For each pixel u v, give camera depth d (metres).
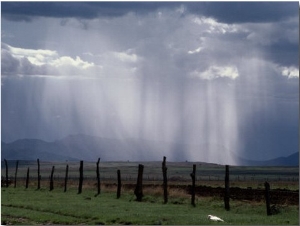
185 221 36.66
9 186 91.31
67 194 67.56
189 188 68.38
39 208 46.59
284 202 49.31
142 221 36.97
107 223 37.31
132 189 72.56
